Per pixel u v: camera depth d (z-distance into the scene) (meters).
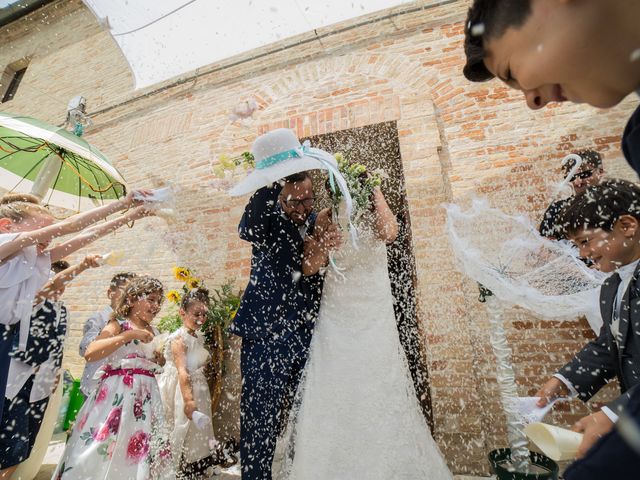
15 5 5.55
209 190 3.26
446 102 2.70
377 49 3.04
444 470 1.55
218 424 2.55
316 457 1.50
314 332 1.77
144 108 3.99
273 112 3.24
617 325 1.07
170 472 1.80
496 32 0.49
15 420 1.78
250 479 1.52
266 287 1.76
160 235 3.37
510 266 2.12
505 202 2.37
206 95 3.64
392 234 1.74
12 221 1.76
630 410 0.35
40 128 2.40
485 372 2.16
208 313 2.58
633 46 0.38
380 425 1.51
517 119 2.49
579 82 0.45
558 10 0.41
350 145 3.22
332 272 1.80
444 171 2.57
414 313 2.46
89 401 1.74
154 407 1.82
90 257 2.11
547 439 0.85
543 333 2.09
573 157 2.14
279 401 1.64
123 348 1.83
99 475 1.53
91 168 2.98
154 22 2.44
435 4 2.92
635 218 1.03
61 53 5.27
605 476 0.35
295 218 1.80
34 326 1.83
